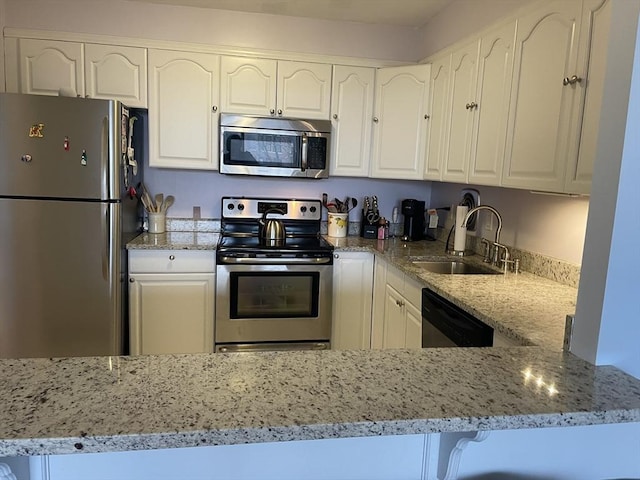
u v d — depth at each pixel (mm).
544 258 2248
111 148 2559
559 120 1662
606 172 975
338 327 3135
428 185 3729
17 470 802
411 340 2377
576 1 1570
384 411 756
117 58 2934
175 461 904
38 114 2469
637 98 924
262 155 3104
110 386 806
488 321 1579
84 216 2566
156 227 3273
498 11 2357
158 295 2910
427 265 2738
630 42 919
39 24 2957
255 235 3422
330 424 712
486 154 2225
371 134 3275
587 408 804
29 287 2582
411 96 3098
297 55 3119
